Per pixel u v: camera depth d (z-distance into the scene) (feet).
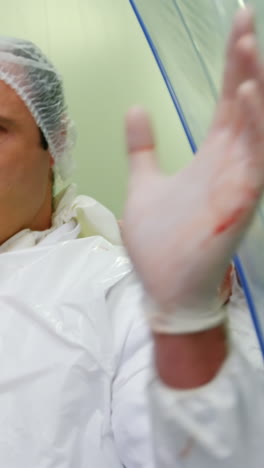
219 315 0.97
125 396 1.85
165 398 0.96
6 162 2.36
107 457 1.84
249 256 1.17
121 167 4.19
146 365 1.90
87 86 4.23
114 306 2.25
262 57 0.92
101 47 4.26
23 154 2.43
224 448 0.96
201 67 1.36
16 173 2.40
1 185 2.36
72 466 1.80
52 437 1.80
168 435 0.98
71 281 2.29
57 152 2.76
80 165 4.17
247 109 0.84
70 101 4.18
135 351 2.05
